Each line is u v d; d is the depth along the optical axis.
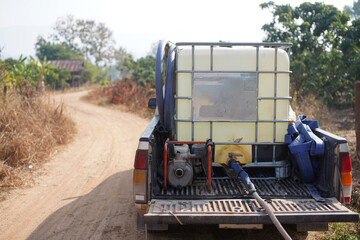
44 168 7.63
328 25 15.80
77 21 70.00
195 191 3.91
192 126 4.24
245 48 4.16
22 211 5.24
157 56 4.72
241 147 4.25
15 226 4.71
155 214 3.30
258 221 3.27
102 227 4.61
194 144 4.21
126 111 19.28
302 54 15.06
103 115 17.59
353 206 4.70
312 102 12.44
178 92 4.19
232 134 4.24
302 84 15.15
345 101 16.28
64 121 11.48
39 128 9.12
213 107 4.21
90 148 9.78
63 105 12.23
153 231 4.42
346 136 8.72
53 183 6.62
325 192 3.77
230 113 4.22
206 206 3.51
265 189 3.98
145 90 22.41
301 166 3.99
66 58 60.56
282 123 4.24
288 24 15.46
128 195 5.90
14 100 9.16
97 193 6.03
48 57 60.31
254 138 4.24
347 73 15.62
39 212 5.19
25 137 7.84
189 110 4.22
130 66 27.80
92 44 71.25
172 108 4.79
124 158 8.61
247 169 4.72
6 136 7.72
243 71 4.14
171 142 4.11
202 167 4.16
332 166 3.68
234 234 4.31
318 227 3.50
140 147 3.62
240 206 3.51
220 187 4.02
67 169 7.62
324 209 3.39
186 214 3.30
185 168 3.93
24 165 7.43
